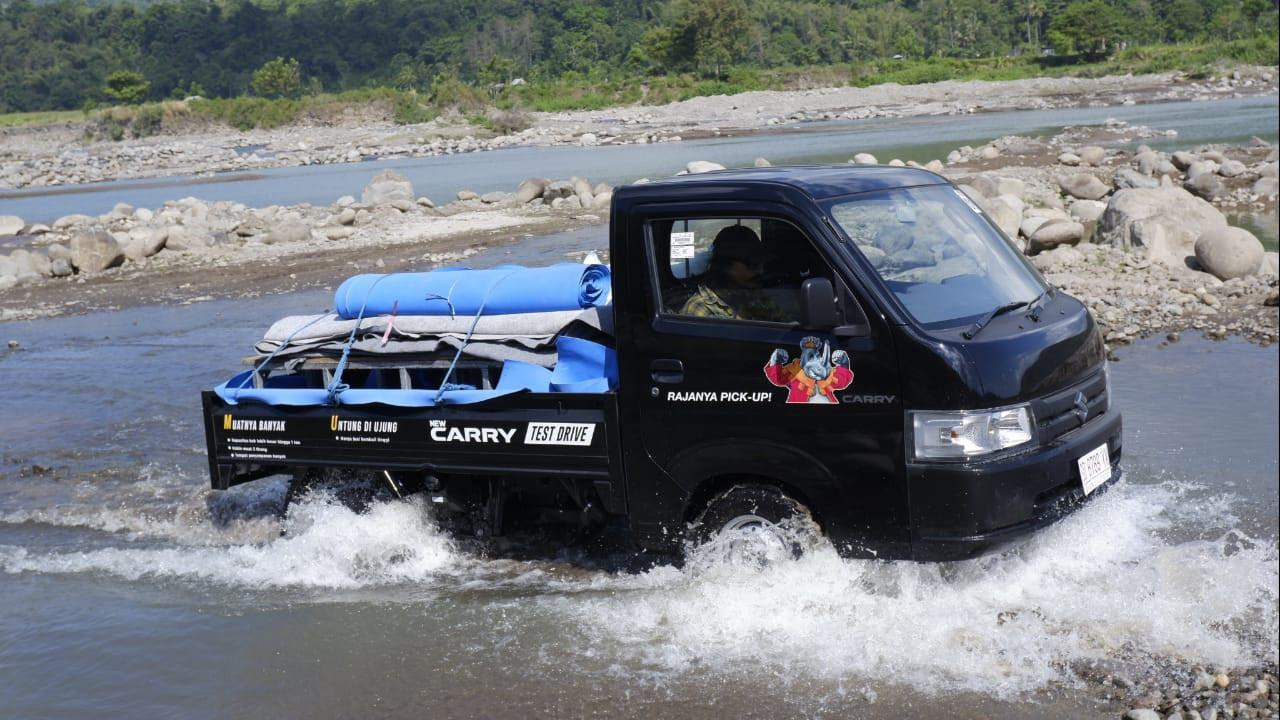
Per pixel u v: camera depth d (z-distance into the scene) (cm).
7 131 11319
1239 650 534
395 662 587
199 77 19488
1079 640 550
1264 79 8981
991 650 546
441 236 2584
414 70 19025
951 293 582
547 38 18362
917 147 4775
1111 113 6662
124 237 2817
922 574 598
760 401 578
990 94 9619
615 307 613
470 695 546
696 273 596
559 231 2527
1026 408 553
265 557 752
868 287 556
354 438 698
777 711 509
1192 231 1605
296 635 630
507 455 651
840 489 569
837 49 16050
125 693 580
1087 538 631
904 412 550
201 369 1383
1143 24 13550
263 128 10738
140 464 1002
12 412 1220
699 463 601
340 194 4581
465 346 673
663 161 4981
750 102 10025
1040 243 1669
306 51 19762
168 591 711
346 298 731
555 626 612
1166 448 827
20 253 2438
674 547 625
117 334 1672
